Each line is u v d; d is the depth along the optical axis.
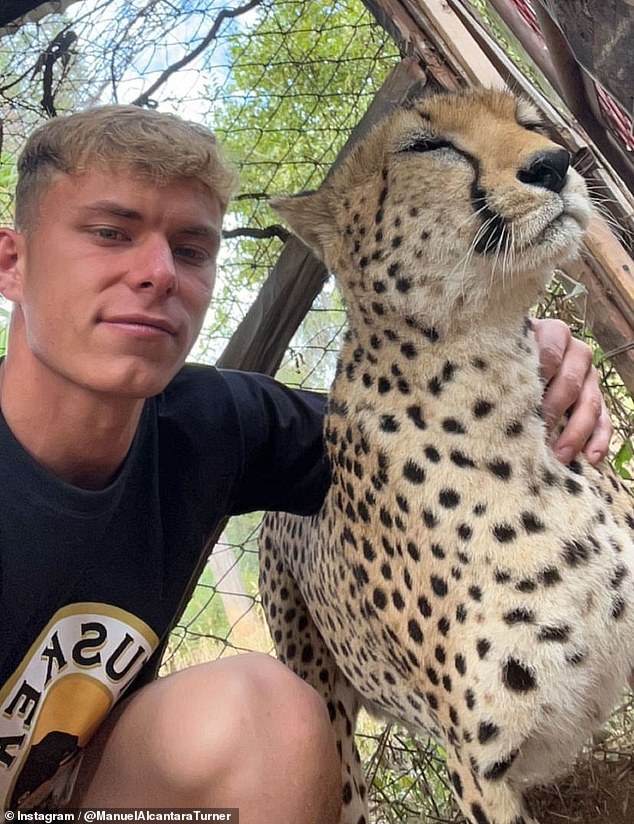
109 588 0.69
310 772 0.63
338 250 0.83
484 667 0.69
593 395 0.81
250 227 1.20
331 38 1.19
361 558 0.80
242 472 0.81
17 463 0.64
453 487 0.73
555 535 0.71
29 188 0.60
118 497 0.68
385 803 1.08
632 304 0.82
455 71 0.88
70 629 0.68
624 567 0.73
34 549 0.65
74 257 0.58
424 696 0.78
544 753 0.73
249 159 1.20
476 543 0.71
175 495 0.74
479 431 0.73
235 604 1.44
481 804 0.71
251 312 1.02
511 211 0.72
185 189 0.60
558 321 0.85
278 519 1.08
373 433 0.77
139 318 0.59
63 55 1.12
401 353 0.76
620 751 1.00
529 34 0.92
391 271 0.77
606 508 0.76
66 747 0.70
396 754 1.14
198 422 0.77
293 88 1.19
